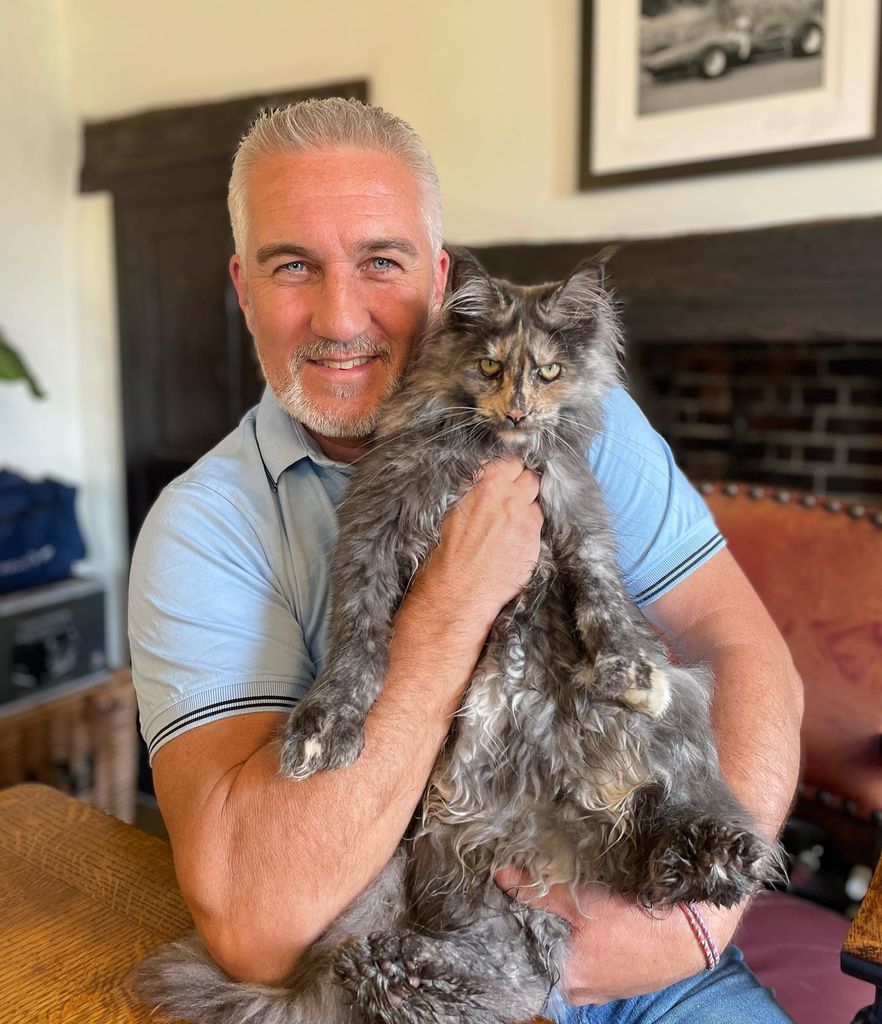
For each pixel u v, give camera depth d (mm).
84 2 4180
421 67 3404
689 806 1290
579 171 3117
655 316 3025
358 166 1448
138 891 1366
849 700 2062
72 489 3883
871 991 1721
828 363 3234
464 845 1354
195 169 3963
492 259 3297
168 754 1285
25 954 1221
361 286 1488
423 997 1164
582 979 1300
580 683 1354
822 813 2145
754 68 2748
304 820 1159
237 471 1513
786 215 2807
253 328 1632
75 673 3715
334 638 1337
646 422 1715
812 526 2172
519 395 1434
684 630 1545
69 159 4379
